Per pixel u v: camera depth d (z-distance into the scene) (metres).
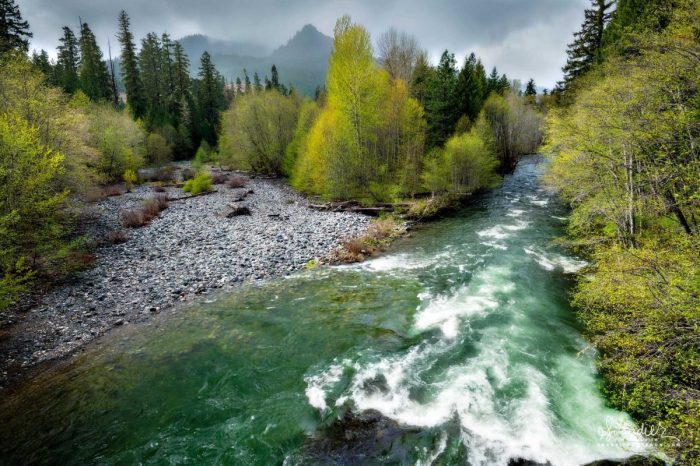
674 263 7.41
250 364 9.50
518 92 79.56
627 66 11.73
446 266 16.38
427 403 7.83
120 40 64.00
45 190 15.80
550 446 6.62
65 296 13.56
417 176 31.59
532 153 59.81
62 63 65.88
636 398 7.44
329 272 16.08
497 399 7.89
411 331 10.95
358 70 28.66
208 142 75.94
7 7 40.75
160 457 6.71
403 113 32.09
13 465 6.60
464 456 6.46
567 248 18.08
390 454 6.55
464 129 37.38
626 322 8.62
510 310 12.02
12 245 13.28
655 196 10.34
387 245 20.12
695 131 9.16
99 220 23.75
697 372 6.74
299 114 44.22
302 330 11.18
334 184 30.20
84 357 10.02
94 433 7.30
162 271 15.99
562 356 9.46
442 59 39.84
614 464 6.21
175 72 81.12
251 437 7.09
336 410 7.71
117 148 39.09
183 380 8.91
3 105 19.30
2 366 9.63
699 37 9.35
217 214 26.22
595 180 13.77
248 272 16.02
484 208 28.44
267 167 49.06
